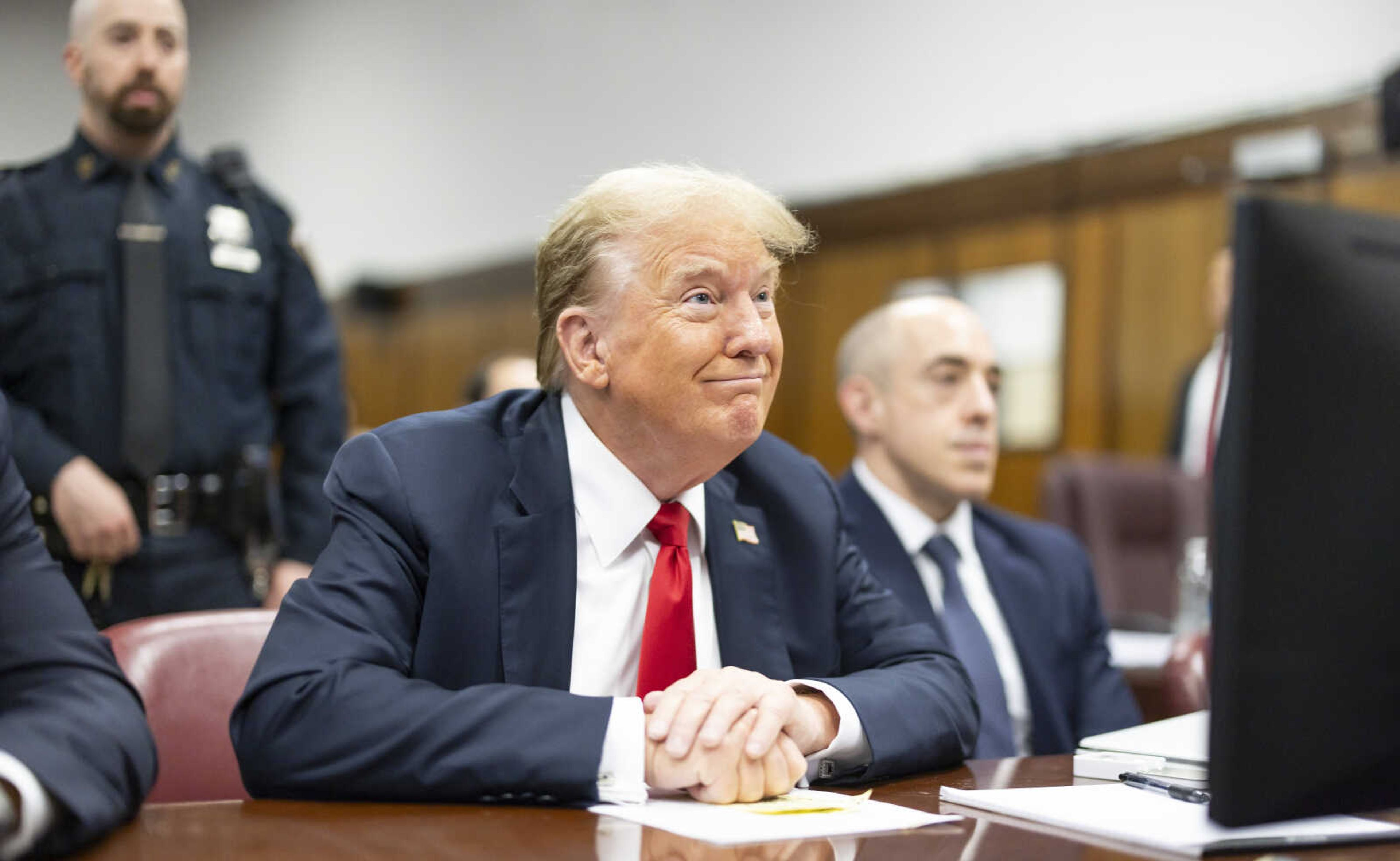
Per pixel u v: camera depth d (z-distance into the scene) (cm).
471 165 957
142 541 240
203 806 113
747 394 135
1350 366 90
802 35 758
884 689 135
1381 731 92
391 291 1025
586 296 139
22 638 113
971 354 237
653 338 134
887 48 720
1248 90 586
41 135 872
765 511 158
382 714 117
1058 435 652
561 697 117
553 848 95
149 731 112
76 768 98
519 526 139
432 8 984
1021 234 666
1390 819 109
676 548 144
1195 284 603
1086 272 642
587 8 878
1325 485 89
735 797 113
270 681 123
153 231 251
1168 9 614
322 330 273
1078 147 643
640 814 108
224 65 1108
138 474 242
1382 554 91
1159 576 422
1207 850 97
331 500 139
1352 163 550
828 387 741
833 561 158
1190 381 466
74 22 252
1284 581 88
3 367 243
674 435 136
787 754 117
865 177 726
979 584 240
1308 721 89
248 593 252
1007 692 231
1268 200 87
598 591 142
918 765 132
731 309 135
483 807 112
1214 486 91
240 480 253
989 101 678
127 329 245
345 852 93
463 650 135
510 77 930
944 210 695
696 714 116
